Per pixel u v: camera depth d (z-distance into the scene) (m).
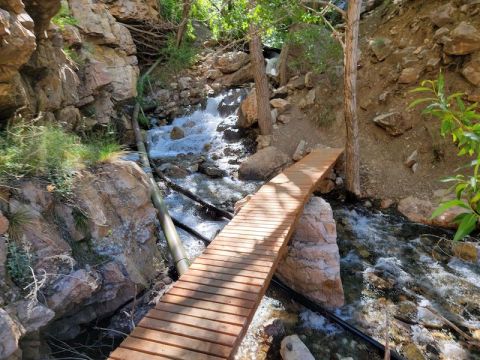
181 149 8.80
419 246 5.14
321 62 8.74
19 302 2.57
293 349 3.19
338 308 3.93
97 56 7.83
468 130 1.42
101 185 3.85
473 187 1.24
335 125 8.06
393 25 8.55
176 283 3.06
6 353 2.18
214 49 12.93
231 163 8.05
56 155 3.54
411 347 3.34
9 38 3.01
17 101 3.71
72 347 3.13
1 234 2.74
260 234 3.91
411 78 7.24
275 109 8.91
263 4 6.12
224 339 2.39
